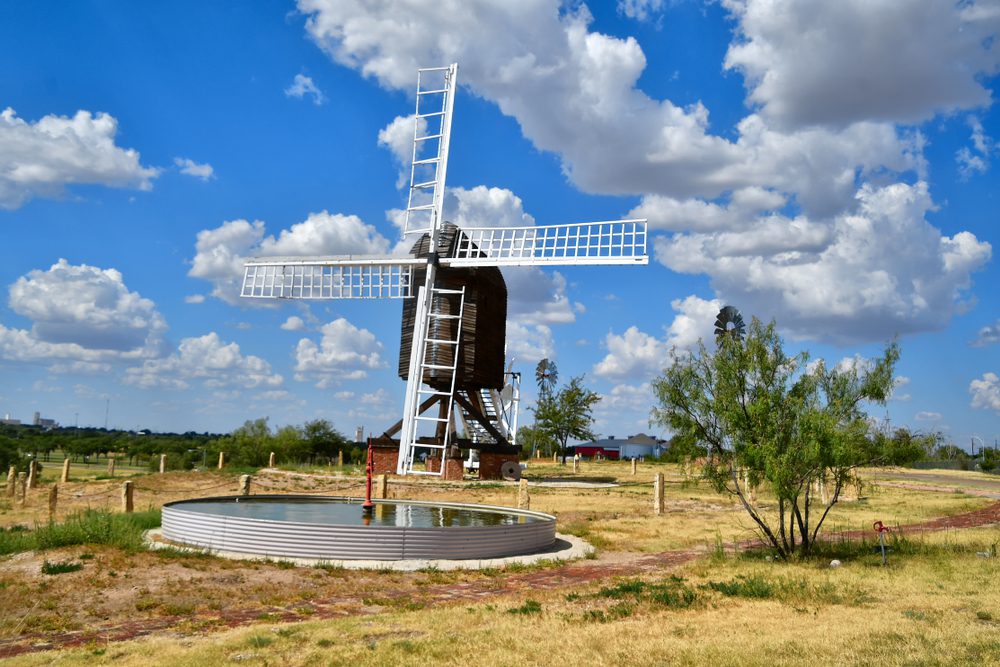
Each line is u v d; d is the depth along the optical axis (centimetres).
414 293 4928
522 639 1030
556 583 1595
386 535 1783
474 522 2261
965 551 1888
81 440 10019
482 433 5241
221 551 1792
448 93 5003
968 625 1084
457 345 4688
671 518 2909
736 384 1942
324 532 1766
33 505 3294
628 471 5953
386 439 4828
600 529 2570
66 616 1245
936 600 1288
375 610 1318
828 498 3422
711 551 2083
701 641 1014
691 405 1992
